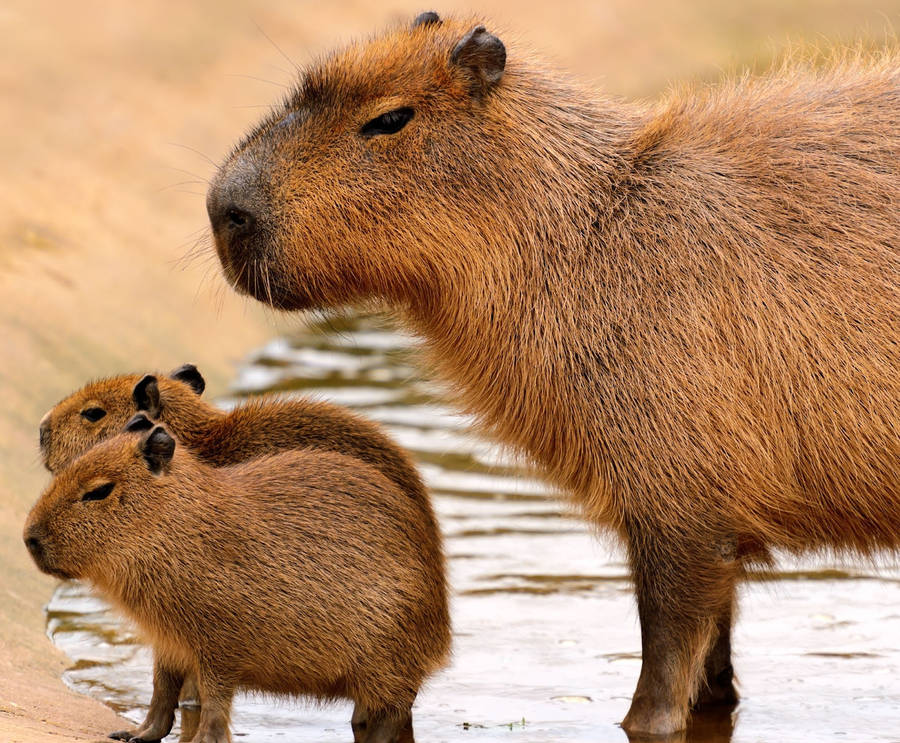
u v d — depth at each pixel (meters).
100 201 25.05
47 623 14.25
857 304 11.52
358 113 12.08
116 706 12.39
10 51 28.59
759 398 11.55
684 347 11.62
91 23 31.05
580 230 12.00
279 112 12.63
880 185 11.81
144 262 23.91
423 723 12.16
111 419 12.61
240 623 11.20
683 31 44.28
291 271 12.11
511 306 12.01
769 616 14.91
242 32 33.56
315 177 12.02
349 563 11.41
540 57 13.29
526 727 12.07
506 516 17.73
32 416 17.81
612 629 14.48
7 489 16.02
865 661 13.68
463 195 12.03
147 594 11.23
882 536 11.96
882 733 11.96
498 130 12.09
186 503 11.21
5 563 14.77
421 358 13.47
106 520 11.18
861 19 47.56
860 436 11.51
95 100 28.34
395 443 12.71
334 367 23.31
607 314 11.80
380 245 12.05
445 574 12.41
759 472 11.59
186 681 12.59
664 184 12.03
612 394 11.73
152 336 21.97
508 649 13.93
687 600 11.86
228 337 23.62
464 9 39.66
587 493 12.16
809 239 11.69
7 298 20.23
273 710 12.73
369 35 13.33
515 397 12.15
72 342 20.22
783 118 12.33
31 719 11.14
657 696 11.95
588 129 12.34
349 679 11.52
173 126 28.66
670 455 11.62
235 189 12.09
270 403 12.95
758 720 12.32
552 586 15.62
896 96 12.37
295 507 11.43
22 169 24.98
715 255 11.73
